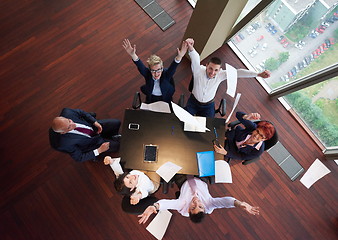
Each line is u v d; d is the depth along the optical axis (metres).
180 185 2.19
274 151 3.14
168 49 3.46
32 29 3.33
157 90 2.56
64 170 2.83
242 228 2.79
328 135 3.08
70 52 3.29
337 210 2.95
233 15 2.68
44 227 2.62
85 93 3.15
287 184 3.01
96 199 2.77
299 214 2.90
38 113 3.02
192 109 2.69
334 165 3.15
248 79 3.45
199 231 2.73
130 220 2.72
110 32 3.44
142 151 2.13
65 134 2.01
